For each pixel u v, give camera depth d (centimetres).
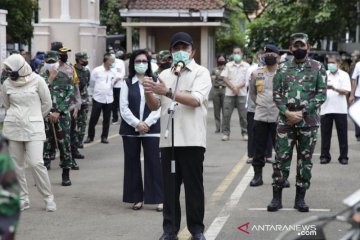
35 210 935
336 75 1309
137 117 919
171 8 2717
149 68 920
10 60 888
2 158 385
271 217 883
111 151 1516
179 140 735
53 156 1260
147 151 921
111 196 1031
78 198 1016
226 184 1119
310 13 2880
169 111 721
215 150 1523
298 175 906
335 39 3019
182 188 1080
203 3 2725
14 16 3153
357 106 509
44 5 2730
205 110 752
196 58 2789
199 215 749
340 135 1320
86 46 2738
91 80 1633
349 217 439
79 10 2733
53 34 2736
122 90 922
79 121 1523
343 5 2800
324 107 1317
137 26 2750
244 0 4012
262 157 1101
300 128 884
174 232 754
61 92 1088
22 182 926
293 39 879
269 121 1080
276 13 2950
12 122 894
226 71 1673
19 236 799
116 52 2369
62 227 844
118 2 3825
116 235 805
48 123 1180
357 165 1312
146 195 926
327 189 1064
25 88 891
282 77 887
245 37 3844
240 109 1677
